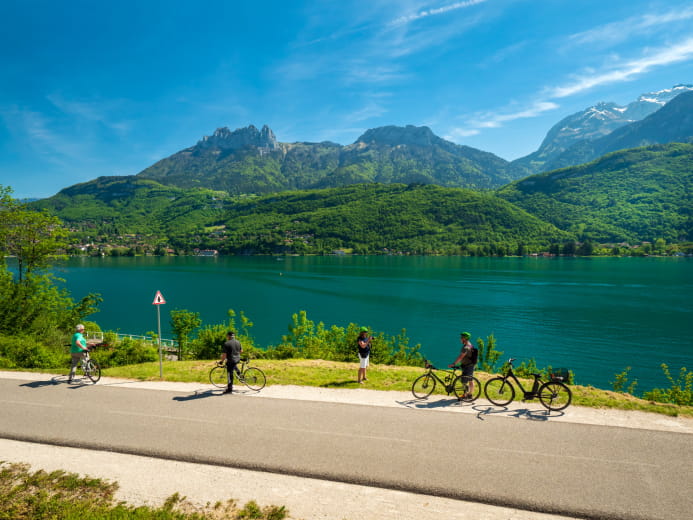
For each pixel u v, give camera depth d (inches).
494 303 3737.7
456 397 528.4
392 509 303.0
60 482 347.6
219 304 3796.8
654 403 493.4
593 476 333.1
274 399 532.1
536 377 485.7
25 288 1231.5
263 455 381.4
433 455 373.1
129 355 913.5
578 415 460.4
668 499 301.4
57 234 1320.1
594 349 2290.8
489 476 337.1
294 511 303.7
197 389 581.3
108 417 478.9
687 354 2193.7
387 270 7367.1
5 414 493.0
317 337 1143.6
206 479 348.8
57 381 631.8
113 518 296.8
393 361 1073.5
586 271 6722.4
